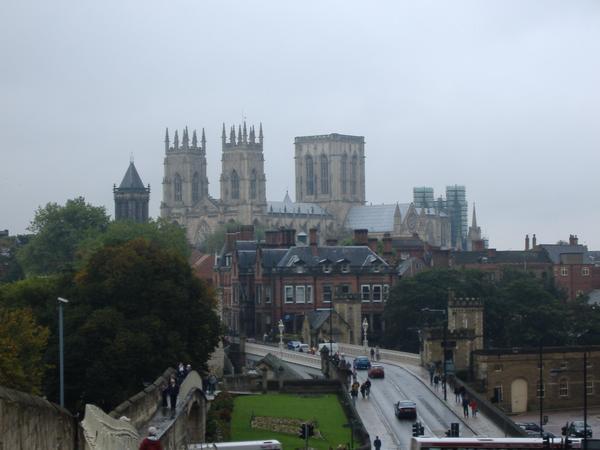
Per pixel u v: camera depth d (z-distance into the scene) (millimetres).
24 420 47781
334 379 170875
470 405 148375
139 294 142875
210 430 122750
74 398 134750
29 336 120062
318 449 122875
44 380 133000
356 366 197250
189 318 144875
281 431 133875
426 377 185375
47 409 51031
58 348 133000
